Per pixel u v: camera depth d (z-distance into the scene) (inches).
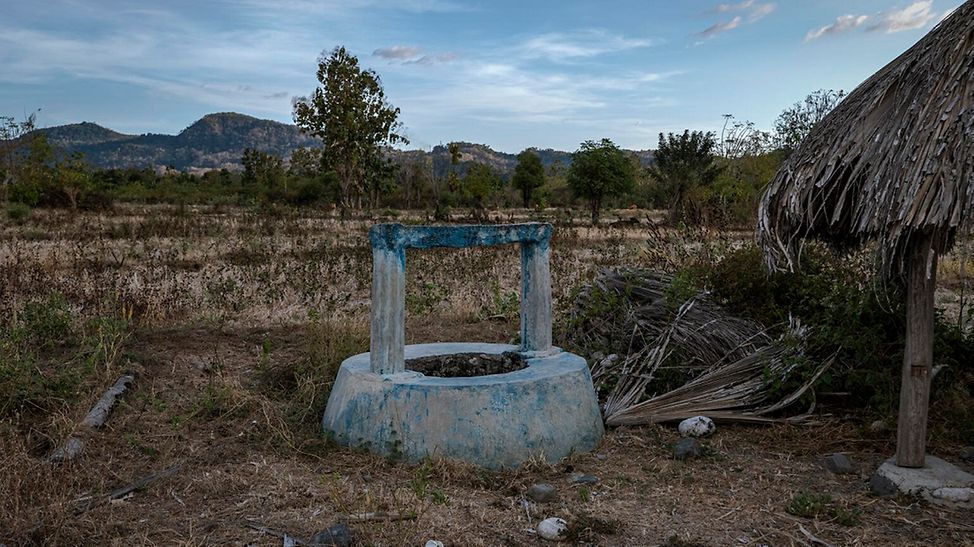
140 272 496.4
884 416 236.4
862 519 173.9
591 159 1366.9
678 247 402.3
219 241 741.3
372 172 1726.1
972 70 169.8
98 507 173.0
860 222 179.6
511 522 171.9
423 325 388.5
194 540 157.9
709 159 1250.0
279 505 176.7
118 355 287.3
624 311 307.1
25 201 1348.4
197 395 257.1
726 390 252.4
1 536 153.7
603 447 224.2
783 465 211.2
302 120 1593.3
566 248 705.0
